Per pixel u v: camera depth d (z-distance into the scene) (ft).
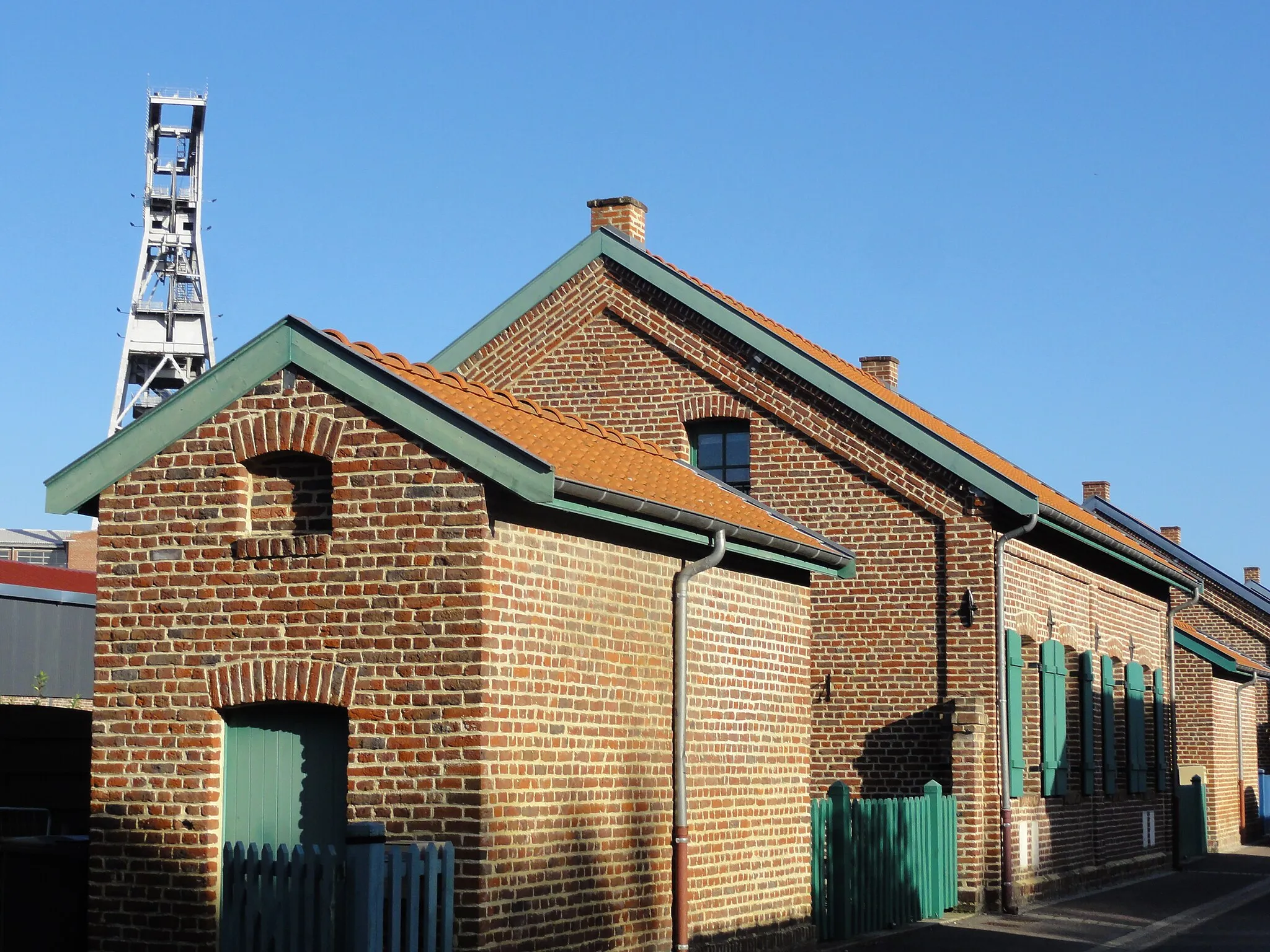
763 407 73.41
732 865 51.52
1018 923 65.36
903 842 64.44
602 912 43.93
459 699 39.19
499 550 40.09
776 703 55.26
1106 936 62.69
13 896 43.45
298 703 41.06
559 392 76.54
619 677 45.42
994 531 69.72
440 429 39.70
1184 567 139.85
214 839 40.75
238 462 41.57
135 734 41.57
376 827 36.50
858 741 70.95
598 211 78.74
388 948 36.76
